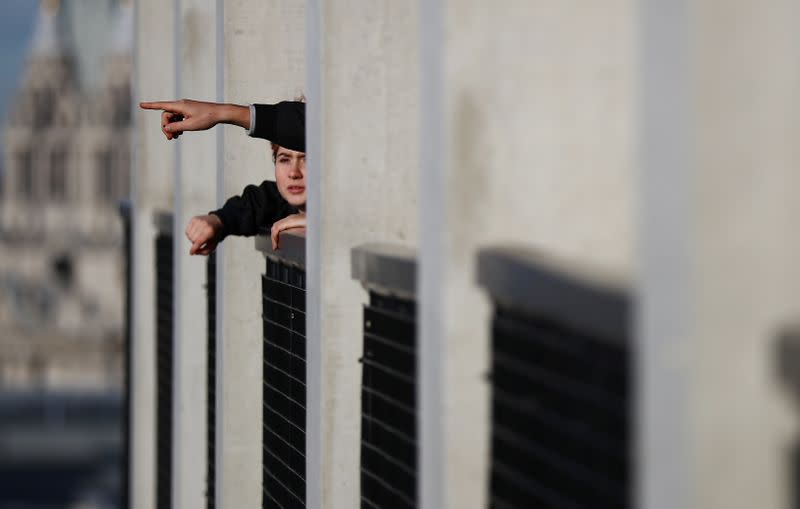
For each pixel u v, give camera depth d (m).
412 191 10.26
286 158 11.59
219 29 14.66
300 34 14.65
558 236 6.45
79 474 142.38
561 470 5.94
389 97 10.19
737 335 4.48
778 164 4.50
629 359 5.20
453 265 6.91
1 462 147.62
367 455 10.09
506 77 6.64
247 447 14.85
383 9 10.19
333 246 10.18
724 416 4.48
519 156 6.63
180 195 17.95
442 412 6.96
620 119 6.14
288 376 12.86
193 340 18.27
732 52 4.45
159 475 23.67
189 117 10.95
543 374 6.17
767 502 4.51
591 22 6.27
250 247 14.69
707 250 4.45
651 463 4.71
